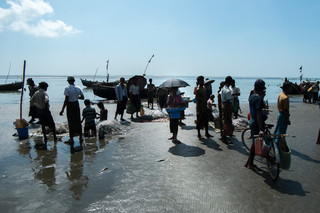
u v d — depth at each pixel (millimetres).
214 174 4621
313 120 10602
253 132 4734
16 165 5191
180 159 5496
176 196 3764
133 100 11055
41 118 6824
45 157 5703
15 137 7688
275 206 3453
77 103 6801
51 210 3424
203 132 8266
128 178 4477
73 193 3916
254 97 4504
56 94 29047
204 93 7215
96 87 24078
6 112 13578
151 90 16094
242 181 4301
